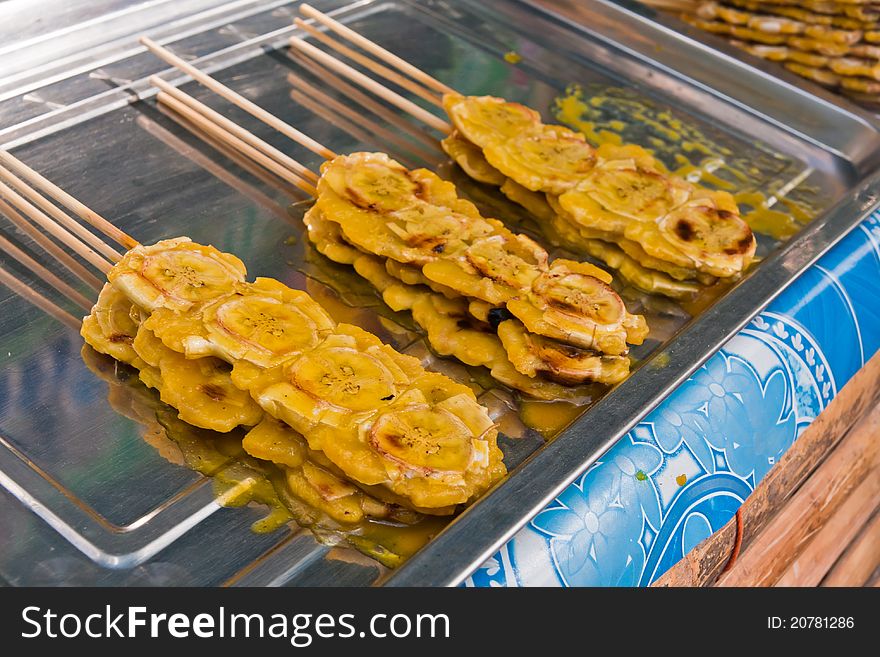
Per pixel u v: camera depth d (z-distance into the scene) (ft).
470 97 6.23
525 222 5.87
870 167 6.79
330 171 5.48
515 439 4.57
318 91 6.82
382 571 3.92
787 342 5.25
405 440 4.07
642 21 7.66
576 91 7.23
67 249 5.32
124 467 4.22
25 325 4.85
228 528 4.04
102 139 6.08
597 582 4.08
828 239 5.74
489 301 4.89
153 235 5.46
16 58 6.44
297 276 5.31
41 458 4.23
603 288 5.02
